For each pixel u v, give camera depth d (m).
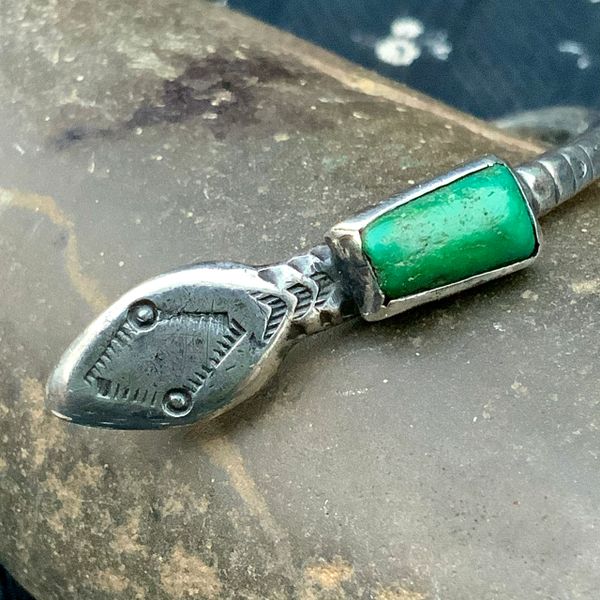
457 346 0.06
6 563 0.06
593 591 0.05
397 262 0.05
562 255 0.06
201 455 0.06
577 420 0.05
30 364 0.06
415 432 0.05
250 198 0.06
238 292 0.05
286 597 0.05
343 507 0.05
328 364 0.06
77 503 0.06
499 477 0.05
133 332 0.05
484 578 0.05
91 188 0.06
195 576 0.05
